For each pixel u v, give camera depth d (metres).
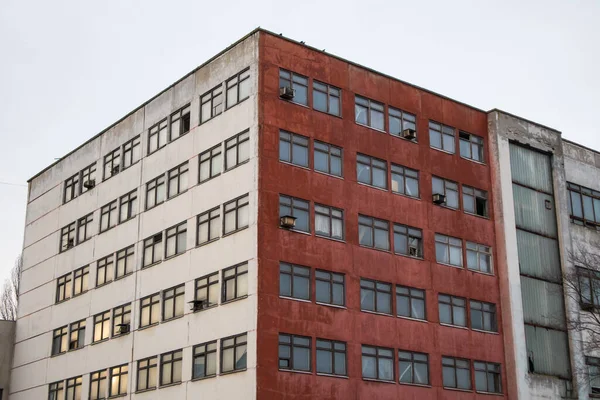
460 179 55.28
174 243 50.94
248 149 46.56
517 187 57.56
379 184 50.78
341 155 49.41
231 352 44.31
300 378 43.53
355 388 45.62
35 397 61.31
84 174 62.47
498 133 57.38
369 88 52.03
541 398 53.47
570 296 57.34
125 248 55.50
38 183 68.38
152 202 53.91
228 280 45.88
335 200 48.19
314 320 45.09
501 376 53.00
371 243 49.22
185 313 48.44
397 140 52.53
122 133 58.75
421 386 48.72
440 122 55.41
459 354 51.28
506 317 54.09
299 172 46.97
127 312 53.81
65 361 58.94
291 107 47.78
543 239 57.97
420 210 52.34
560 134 61.50
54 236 64.31
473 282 53.62
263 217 44.78
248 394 42.31
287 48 48.62
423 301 50.78
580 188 62.62
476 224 55.16
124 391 52.03
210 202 48.59
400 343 48.59
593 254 59.81
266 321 43.22
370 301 48.06
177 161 52.34
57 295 62.09
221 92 49.88
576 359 56.03
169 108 54.28
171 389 47.94
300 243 45.81
